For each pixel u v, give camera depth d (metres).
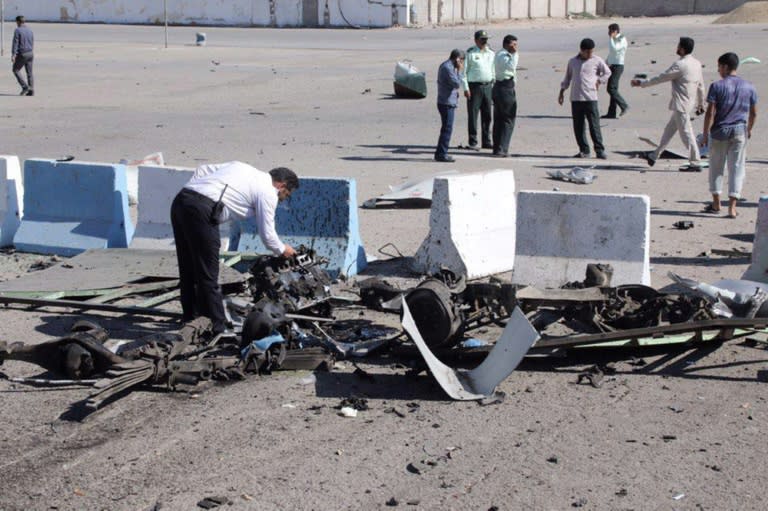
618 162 16.58
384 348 7.62
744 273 9.24
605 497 5.28
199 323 7.56
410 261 10.11
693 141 15.42
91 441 6.07
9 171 11.29
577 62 16.73
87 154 17.28
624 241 9.00
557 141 18.94
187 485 5.47
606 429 6.18
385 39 47.25
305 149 17.94
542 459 5.75
